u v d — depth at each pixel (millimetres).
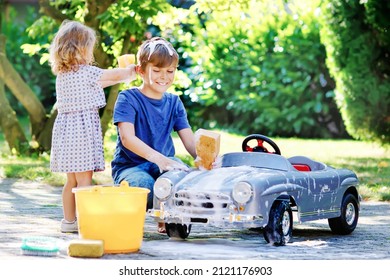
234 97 20953
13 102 22969
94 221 6266
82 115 7168
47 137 14430
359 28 16047
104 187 6598
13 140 14570
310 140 19781
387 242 7266
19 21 25656
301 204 6988
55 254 6180
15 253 6266
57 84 7250
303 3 19656
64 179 11391
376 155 15836
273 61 20703
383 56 16031
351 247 6957
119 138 7410
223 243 6957
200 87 20719
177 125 7676
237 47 20922
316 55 20344
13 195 10148
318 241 7195
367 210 9438
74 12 14133
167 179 6762
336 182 7520
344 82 16391
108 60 13820
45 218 8211
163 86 7344
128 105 7297
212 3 13797
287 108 20734
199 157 7176
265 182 6570
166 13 13867
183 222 6629
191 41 19781
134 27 12914
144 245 6738
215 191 6566
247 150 7734
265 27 20734
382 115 16203
